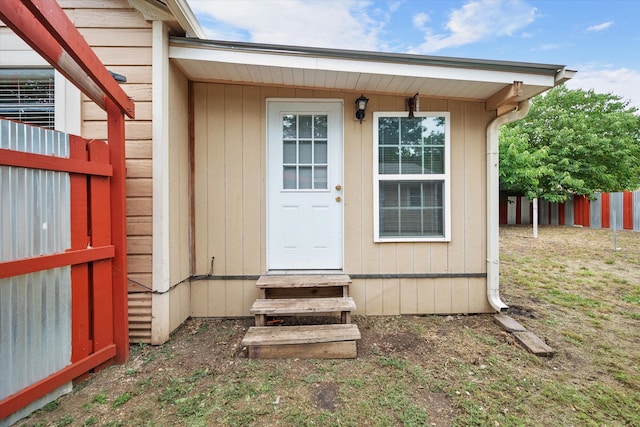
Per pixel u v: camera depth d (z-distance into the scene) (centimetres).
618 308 328
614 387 190
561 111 1176
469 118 315
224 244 305
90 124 259
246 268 307
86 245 195
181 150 285
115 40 252
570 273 471
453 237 317
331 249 317
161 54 250
